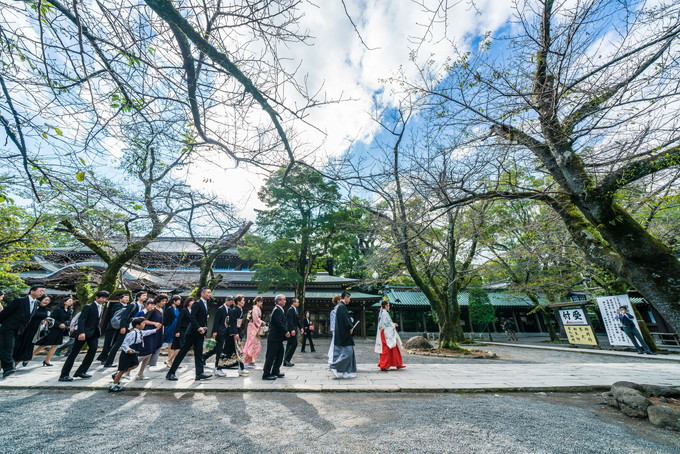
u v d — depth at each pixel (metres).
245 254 17.92
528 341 22.03
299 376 6.48
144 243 9.90
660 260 3.71
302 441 3.11
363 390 5.25
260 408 4.27
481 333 24.81
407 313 28.94
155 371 6.89
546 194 4.78
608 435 3.34
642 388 4.59
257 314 7.86
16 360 6.59
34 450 2.82
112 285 9.82
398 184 4.84
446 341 12.66
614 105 3.12
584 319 14.11
